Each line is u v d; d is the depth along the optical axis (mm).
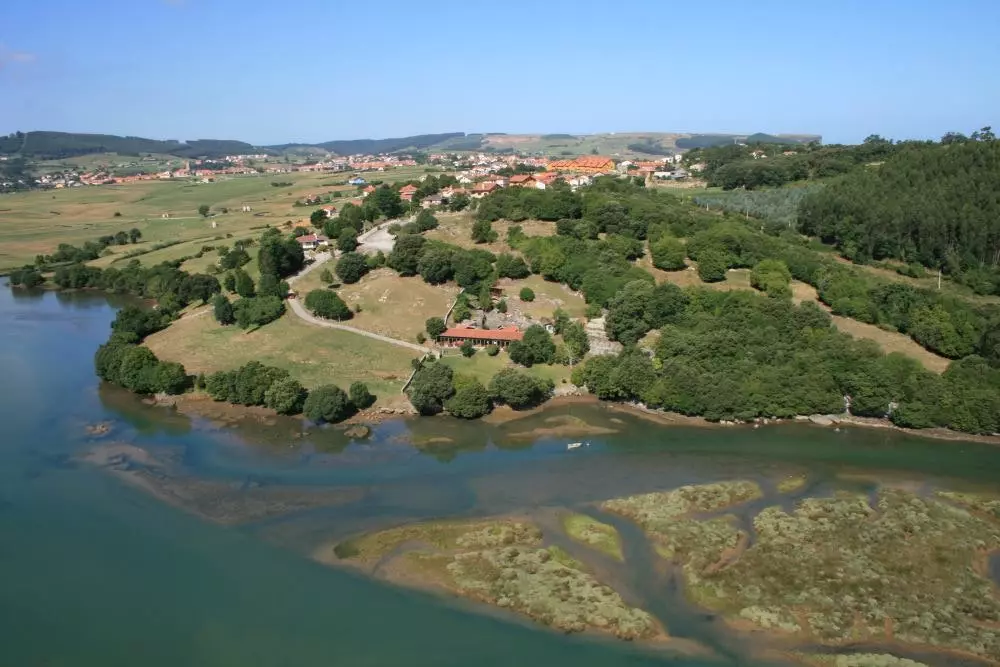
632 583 93062
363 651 81000
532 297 191875
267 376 152750
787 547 99375
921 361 162625
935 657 80062
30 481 121438
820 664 79250
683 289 187250
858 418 147625
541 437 141000
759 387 148125
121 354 165250
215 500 115438
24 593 90875
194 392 160000
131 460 129875
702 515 109500
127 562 97750
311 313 193000
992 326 161625
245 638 83062
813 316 170875
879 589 90688
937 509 109688
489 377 161125
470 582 92688
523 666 78875
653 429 144250
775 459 130500
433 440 139375
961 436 140125
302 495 117188
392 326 184875
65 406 156125
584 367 161000
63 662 79125
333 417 143875
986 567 95875
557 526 106812
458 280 198375
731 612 87375
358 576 94750
